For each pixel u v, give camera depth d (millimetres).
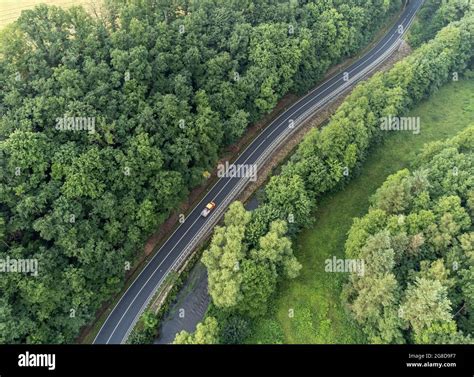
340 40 140750
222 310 92000
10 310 78688
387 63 157875
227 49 121938
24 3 140875
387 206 97125
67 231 86250
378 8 159125
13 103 91188
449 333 77125
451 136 132250
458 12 158750
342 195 116375
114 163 93625
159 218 101000
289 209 99375
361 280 87500
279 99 137750
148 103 102188
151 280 100062
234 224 95938
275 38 123750
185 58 111125
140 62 102812
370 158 125250
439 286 77125
